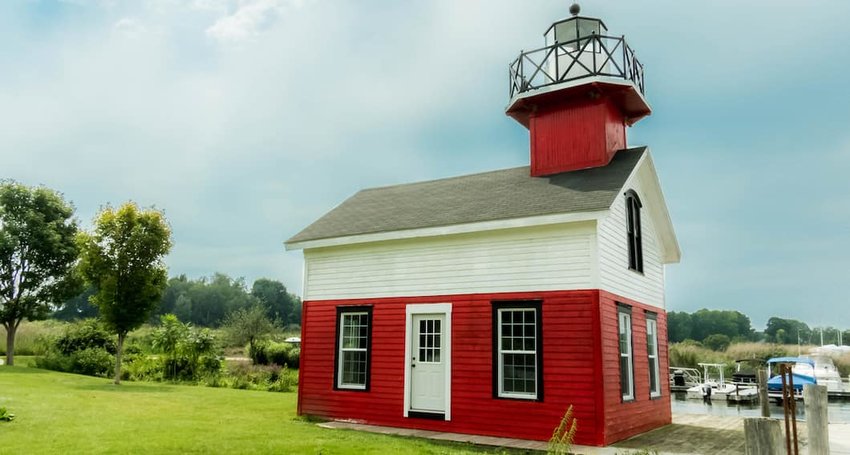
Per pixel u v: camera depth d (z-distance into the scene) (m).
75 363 23.14
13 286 24.22
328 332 13.18
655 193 13.80
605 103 13.09
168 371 22.59
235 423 10.76
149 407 12.61
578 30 14.06
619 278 11.40
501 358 10.96
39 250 24.69
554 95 13.35
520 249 11.02
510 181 13.82
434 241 12.05
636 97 13.39
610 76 12.75
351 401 12.49
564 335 10.30
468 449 9.45
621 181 11.37
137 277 18.22
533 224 10.69
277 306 106.62
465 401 11.11
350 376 12.80
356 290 12.95
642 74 13.98
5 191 24.61
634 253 12.61
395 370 12.05
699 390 25.05
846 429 12.47
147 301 18.56
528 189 12.61
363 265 12.95
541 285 10.69
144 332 39.91
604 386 9.88
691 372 31.70
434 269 11.95
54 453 7.54
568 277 10.44
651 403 12.52
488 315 11.16
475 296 11.36
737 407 21.78
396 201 14.78
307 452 8.02
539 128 13.88
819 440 6.02
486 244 11.41
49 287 24.91
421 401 11.69
